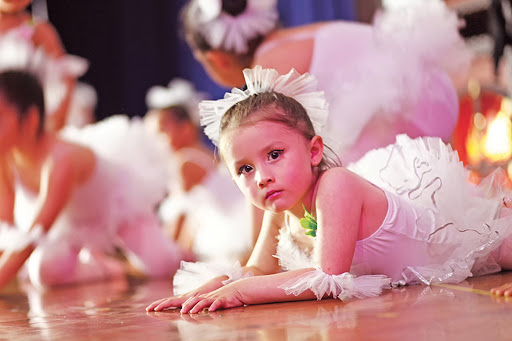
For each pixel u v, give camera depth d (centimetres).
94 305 161
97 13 577
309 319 96
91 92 462
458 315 88
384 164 154
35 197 252
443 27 200
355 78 190
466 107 369
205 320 106
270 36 193
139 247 284
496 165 355
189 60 557
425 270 134
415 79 192
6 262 225
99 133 292
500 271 147
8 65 247
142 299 167
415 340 75
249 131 124
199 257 352
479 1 383
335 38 193
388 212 133
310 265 138
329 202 124
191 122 405
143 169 289
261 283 120
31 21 297
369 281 123
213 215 380
